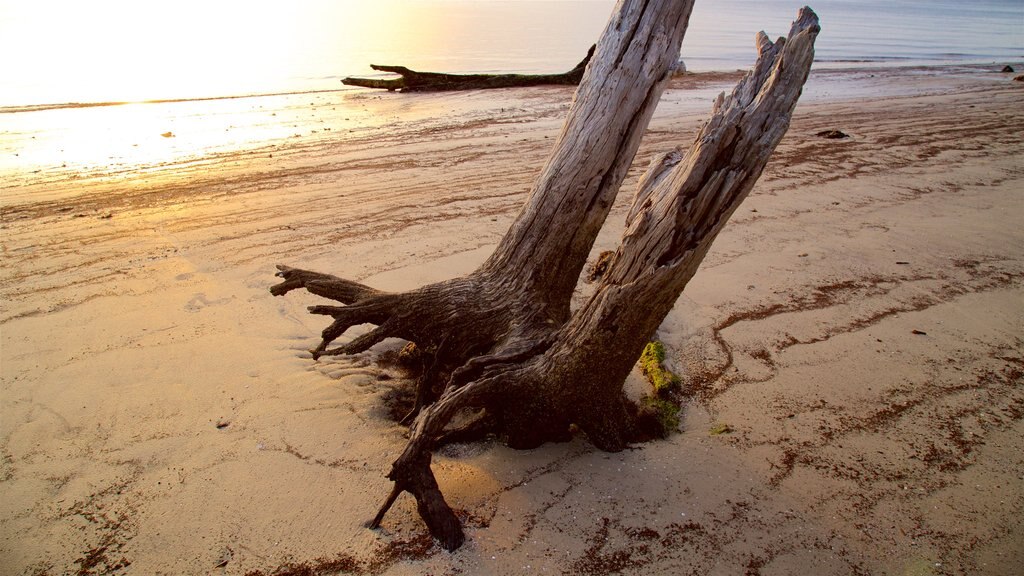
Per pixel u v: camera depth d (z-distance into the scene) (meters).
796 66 3.13
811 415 4.52
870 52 30.81
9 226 7.85
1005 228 7.98
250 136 12.94
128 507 3.63
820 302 6.14
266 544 3.38
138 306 5.91
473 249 7.26
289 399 4.62
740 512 3.63
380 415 4.48
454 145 12.37
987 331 5.64
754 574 3.24
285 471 3.91
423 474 3.41
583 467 3.93
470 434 4.20
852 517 3.62
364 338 4.40
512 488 3.76
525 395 3.92
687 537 3.44
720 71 22.45
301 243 7.39
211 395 4.64
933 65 25.92
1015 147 11.95
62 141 12.15
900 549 3.42
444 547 3.34
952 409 4.60
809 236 7.72
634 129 4.11
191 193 9.20
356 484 3.81
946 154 11.52
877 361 5.18
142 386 4.73
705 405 4.64
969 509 3.69
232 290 6.25
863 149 11.86
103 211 8.41
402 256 7.04
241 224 7.98
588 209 4.23
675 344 5.39
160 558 3.31
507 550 3.33
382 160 11.21
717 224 3.37
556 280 4.40
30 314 5.73
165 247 7.25
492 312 4.34
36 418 4.37
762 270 6.79
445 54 25.97
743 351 5.31
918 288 6.44
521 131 13.65
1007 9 84.62
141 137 12.62
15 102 15.80
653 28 3.95
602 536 3.43
